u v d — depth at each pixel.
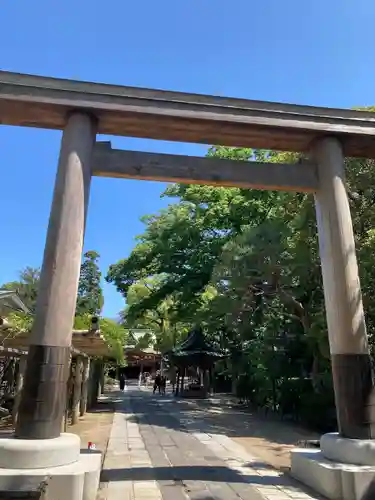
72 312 5.85
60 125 7.01
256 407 18.89
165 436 11.48
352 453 5.72
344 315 6.41
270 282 12.70
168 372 41.44
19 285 25.12
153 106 6.68
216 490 6.02
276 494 5.81
